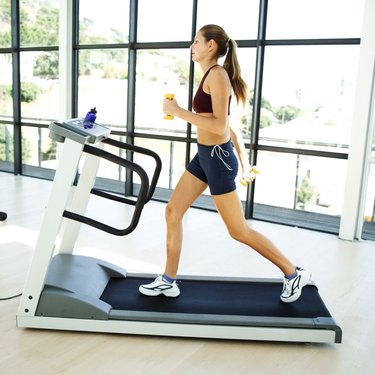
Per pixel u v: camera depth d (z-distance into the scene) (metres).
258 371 2.15
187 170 2.59
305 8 4.68
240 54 5.08
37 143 6.80
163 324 2.37
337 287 3.24
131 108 5.95
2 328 2.43
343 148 4.72
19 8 6.56
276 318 2.40
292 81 4.87
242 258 3.78
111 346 2.31
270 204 5.29
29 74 6.66
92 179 2.75
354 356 2.32
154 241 4.12
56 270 2.63
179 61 5.51
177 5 5.41
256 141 5.17
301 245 4.26
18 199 5.38
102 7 5.97
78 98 6.44
